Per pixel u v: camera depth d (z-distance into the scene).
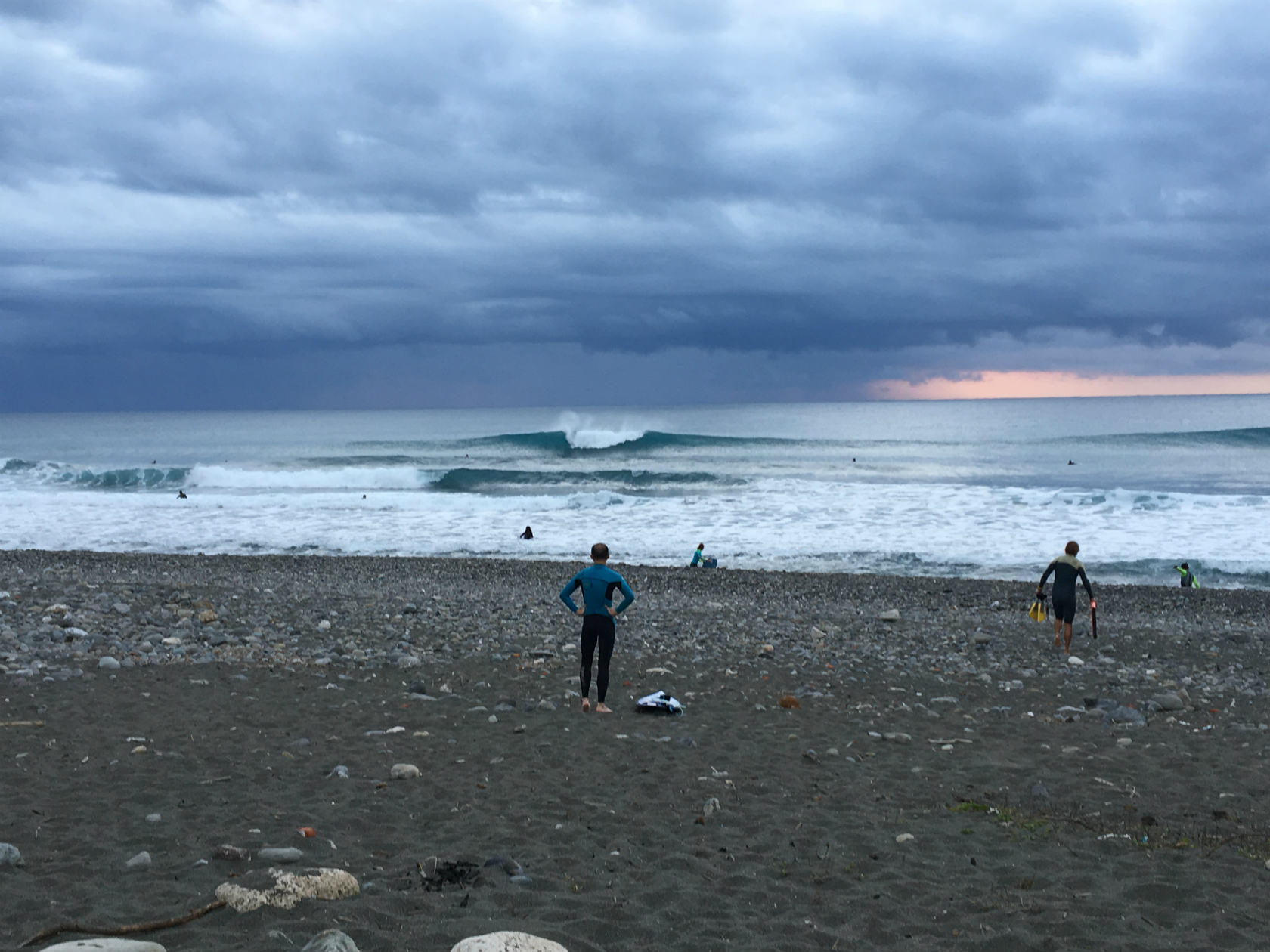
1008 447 68.88
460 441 76.31
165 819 6.16
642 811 6.68
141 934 4.41
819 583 22.44
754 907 5.06
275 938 4.38
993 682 11.94
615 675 11.65
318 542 30.28
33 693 9.46
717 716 9.75
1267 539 28.34
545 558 27.69
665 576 23.52
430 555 28.16
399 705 9.73
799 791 7.23
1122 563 25.28
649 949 4.53
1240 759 8.28
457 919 4.75
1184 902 5.11
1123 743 8.80
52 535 31.33
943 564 25.89
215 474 48.34
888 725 9.52
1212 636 16.09
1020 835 6.23
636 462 62.47
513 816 6.46
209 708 9.25
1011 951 4.55
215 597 16.50
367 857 5.63
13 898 4.82
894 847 6.01
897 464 59.06
